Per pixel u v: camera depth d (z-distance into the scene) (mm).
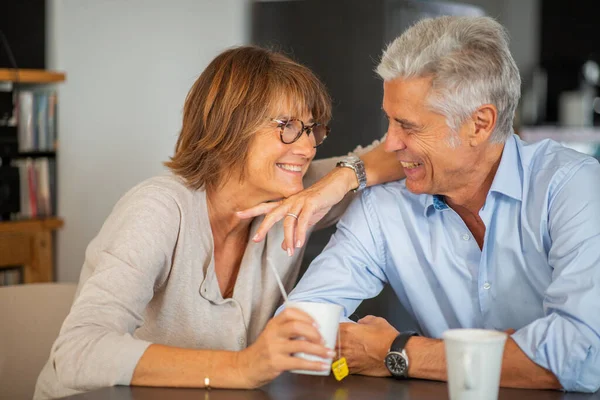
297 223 1644
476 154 1576
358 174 1775
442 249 1732
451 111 1505
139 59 4191
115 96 4074
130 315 1476
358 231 1812
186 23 4438
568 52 7051
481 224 1713
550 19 7070
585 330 1400
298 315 1276
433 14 4547
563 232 1539
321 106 1753
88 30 3928
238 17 4746
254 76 1691
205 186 1745
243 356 1338
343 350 1496
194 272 1708
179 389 1332
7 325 1847
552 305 1464
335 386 1381
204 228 1725
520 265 1660
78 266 3938
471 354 1127
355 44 4434
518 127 5910
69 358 1369
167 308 1715
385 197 1812
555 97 7105
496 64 1518
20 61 3670
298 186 1730
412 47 1511
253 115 1674
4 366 1834
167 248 1623
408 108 1524
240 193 1746
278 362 1285
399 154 1602
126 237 1569
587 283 1459
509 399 1329
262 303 1822
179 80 4422
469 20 1544
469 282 1727
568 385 1389
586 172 1602
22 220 3648
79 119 3908
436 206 1715
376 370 1479
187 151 1747
